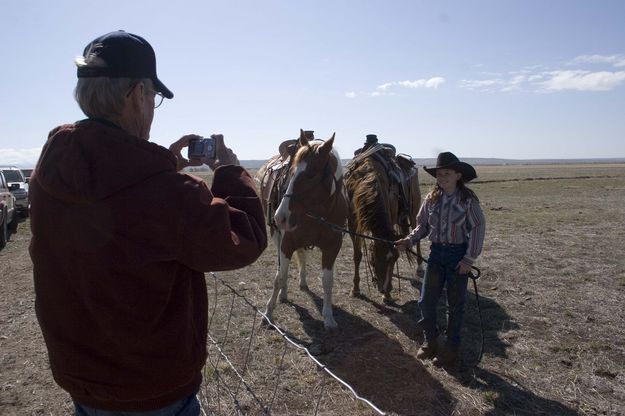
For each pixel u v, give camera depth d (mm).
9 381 4082
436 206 4008
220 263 1242
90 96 1276
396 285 6770
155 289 1224
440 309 5781
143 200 1166
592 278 7000
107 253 1177
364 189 5359
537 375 4062
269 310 5297
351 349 4594
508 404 3615
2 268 8289
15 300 6363
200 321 1419
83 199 1157
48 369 4309
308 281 6965
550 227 11969
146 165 1198
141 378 1259
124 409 1315
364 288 6590
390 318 5418
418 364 4262
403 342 4758
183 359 1307
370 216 5129
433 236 4059
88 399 1321
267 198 6066
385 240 4594
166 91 1449
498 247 9391
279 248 5215
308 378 4027
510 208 16656
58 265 1240
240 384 3904
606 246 9414
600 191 25156
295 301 6008
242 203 1446
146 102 1376
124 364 1250
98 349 1252
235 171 1552
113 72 1259
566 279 6969
